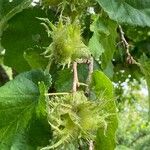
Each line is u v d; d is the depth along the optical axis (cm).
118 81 64
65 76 41
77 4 35
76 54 33
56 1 36
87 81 35
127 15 38
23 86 34
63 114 30
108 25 39
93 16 38
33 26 45
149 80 46
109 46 40
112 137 33
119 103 71
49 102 31
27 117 34
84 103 31
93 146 33
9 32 46
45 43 46
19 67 49
